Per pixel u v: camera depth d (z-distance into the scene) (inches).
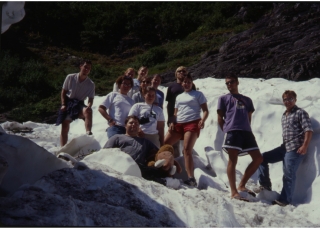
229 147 291.6
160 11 1336.1
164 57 1063.6
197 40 1134.4
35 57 1052.5
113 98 330.3
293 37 755.4
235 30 1112.2
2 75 877.8
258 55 737.0
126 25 1282.0
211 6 1321.4
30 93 844.0
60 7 1296.8
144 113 316.5
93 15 1302.9
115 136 301.3
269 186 305.6
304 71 618.5
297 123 298.7
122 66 1109.7
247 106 298.8
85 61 370.6
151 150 299.3
